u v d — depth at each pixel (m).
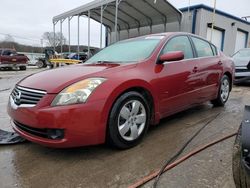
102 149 2.89
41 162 2.62
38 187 2.18
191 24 14.97
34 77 3.01
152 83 3.11
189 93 3.77
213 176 2.25
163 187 2.11
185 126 3.67
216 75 4.50
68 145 2.51
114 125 2.70
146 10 14.34
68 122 2.46
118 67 2.96
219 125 3.68
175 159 2.60
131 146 2.92
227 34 17.34
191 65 3.82
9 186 2.20
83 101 2.52
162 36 3.71
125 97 2.79
